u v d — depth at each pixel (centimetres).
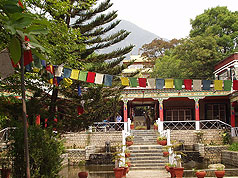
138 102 3067
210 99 2933
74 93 1329
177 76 3688
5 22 522
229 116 2880
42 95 1347
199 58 3416
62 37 1174
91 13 1641
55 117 1276
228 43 3809
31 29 554
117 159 1402
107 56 1728
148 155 1869
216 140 2450
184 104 3000
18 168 825
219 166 1342
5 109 1140
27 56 633
